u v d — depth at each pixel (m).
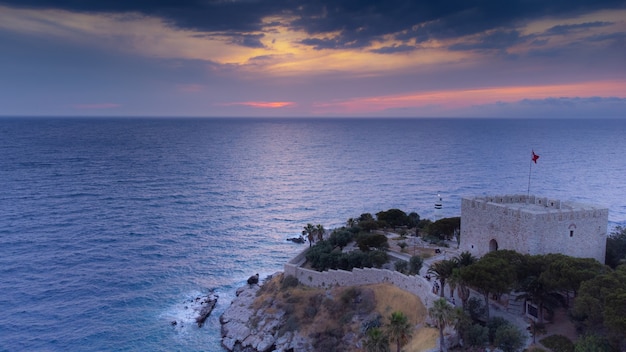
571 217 66.75
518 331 52.28
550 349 51.62
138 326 84.31
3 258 115.69
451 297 66.75
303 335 72.69
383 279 77.50
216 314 89.19
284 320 78.38
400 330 51.97
